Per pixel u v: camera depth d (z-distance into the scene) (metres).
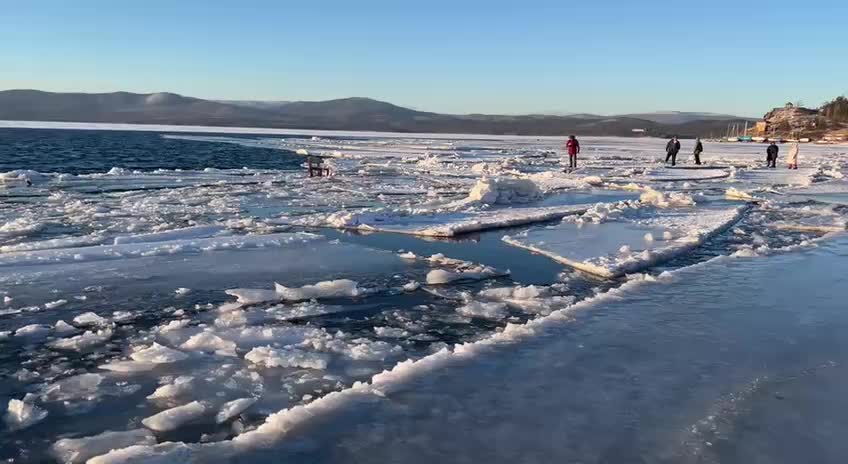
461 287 8.93
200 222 14.01
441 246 12.02
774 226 14.66
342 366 5.88
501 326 7.22
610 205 16.75
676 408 4.71
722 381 5.23
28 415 4.77
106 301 7.82
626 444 4.16
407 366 5.50
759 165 37.59
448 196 19.98
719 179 27.78
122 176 24.52
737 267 9.79
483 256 11.10
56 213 14.82
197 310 7.55
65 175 23.33
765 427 4.41
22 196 17.97
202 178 24.67
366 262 10.27
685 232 13.11
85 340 6.41
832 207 18.28
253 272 9.41
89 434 4.54
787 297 7.98
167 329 6.81
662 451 4.07
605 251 11.23
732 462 3.94
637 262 10.24
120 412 4.89
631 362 5.68
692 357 5.81
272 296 8.14
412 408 4.68
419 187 22.75
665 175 29.05
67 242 11.11
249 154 43.28
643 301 7.77
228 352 6.15
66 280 8.67
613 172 30.33
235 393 5.24
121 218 14.38
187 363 5.88
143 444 4.32
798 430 4.37
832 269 9.64
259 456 3.98
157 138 72.06
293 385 5.41
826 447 4.14
